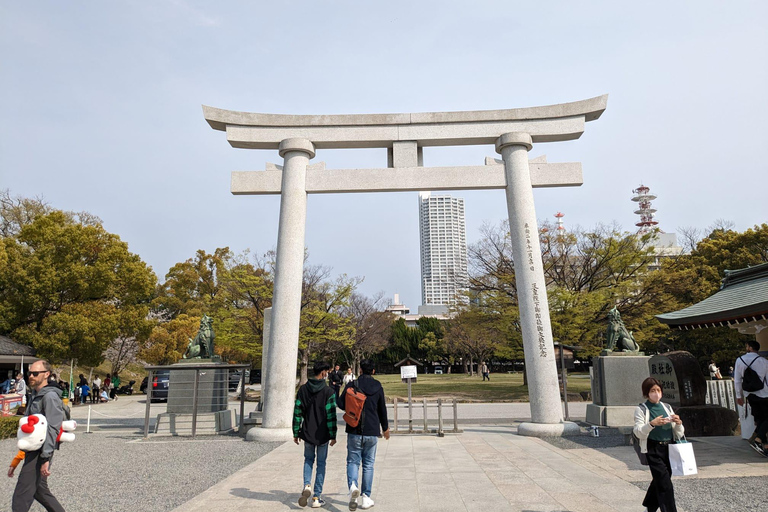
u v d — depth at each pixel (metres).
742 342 29.62
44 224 26.45
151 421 18.20
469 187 13.76
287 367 12.55
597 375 14.65
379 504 6.41
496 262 28.31
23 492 5.01
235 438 12.88
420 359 66.88
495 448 10.59
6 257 25.05
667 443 5.13
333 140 13.90
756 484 7.18
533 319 12.73
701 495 6.65
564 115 13.88
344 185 13.59
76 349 25.16
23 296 24.75
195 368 13.16
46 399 5.28
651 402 5.30
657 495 5.08
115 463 9.76
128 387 36.94
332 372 19.48
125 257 27.45
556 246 28.34
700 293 29.56
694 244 40.72
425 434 12.68
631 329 26.16
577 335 24.52
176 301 48.22
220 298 30.72
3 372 25.70
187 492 7.41
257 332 28.69
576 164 13.68
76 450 11.38
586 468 8.52
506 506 6.24
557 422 12.34
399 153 13.86
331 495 6.96
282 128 13.96
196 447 11.59
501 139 13.64
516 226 13.23
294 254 13.05
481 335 29.81
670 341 33.31
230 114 13.77
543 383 12.49
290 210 13.28
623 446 10.69
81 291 25.81
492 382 39.59
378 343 52.34
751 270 11.49
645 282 26.28
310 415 6.43
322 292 30.66
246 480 7.94
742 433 10.47
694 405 11.28
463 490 7.07
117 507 6.63
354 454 6.30
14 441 13.29
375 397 6.42
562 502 6.39
